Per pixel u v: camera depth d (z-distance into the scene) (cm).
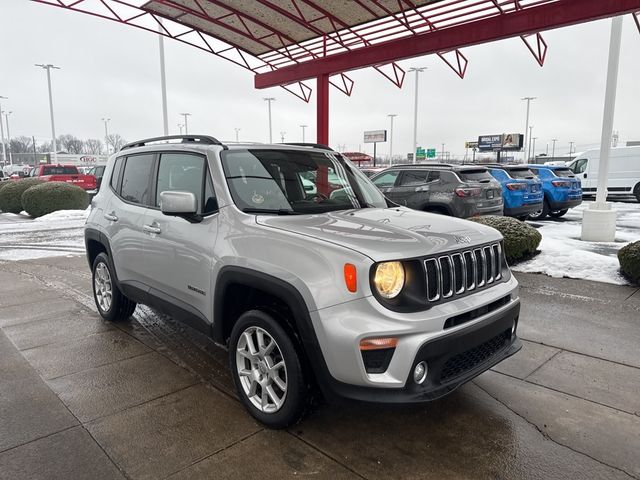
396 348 248
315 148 431
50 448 279
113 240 452
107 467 262
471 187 894
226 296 324
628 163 1889
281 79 1275
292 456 272
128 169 465
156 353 422
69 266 811
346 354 249
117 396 343
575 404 333
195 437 291
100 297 512
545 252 780
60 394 346
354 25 1079
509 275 336
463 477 254
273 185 356
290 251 279
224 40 1255
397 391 251
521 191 1159
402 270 257
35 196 1619
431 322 254
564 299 573
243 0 995
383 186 1020
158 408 326
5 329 485
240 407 328
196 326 356
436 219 343
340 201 384
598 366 393
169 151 405
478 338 279
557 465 264
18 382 365
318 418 313
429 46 973
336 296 255
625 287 619
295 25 1121
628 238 1011
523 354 418
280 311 294
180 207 325
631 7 737
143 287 417
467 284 290
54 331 479
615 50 897
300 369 278
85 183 2392
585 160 1988
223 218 329
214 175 347
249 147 380
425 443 286
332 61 1150
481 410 324
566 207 1374
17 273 755
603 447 281
